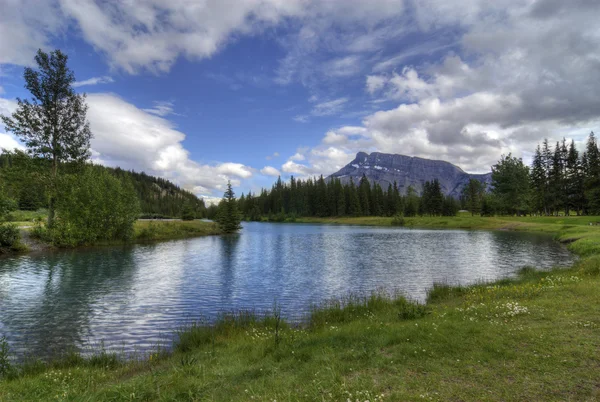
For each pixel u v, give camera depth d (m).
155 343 11.66
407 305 13.27
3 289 19.95
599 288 12.44
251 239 60.16
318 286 21.31
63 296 18.48
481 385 5.54
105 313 15.44
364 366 6.77
